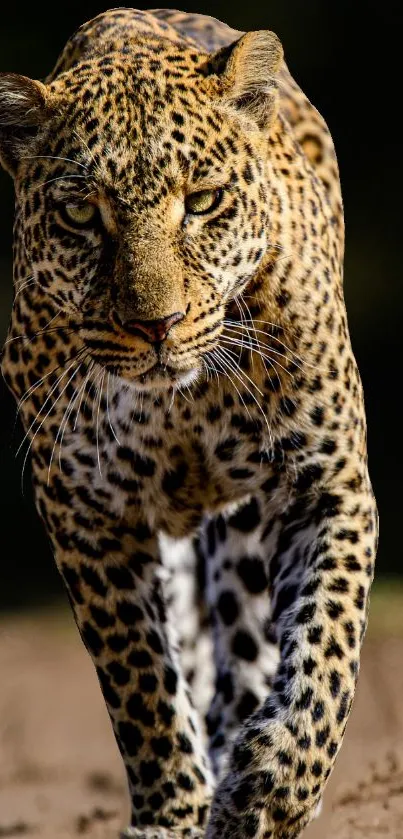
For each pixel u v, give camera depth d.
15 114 8.52
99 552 8.98
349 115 30.42
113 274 8.17
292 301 8.62
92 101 8.28
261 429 8.71
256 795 7.68
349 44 30.36
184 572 10.27
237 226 8.40
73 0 30.41
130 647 8.94
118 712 8.98
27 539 23.42
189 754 8.92
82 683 16.11
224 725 10.08
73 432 8.88
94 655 9.03
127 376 8.30
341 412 8.73
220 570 10.15
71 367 8.80
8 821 11.31
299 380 8.62
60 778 13.03
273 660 10.12
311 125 9.91
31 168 8.53
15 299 9.15
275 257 8.59
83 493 8.94
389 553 20.72
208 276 8.30
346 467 8.74
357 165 30.19
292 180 8.92
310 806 7.84
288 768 7.73
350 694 8.08
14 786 12.80
